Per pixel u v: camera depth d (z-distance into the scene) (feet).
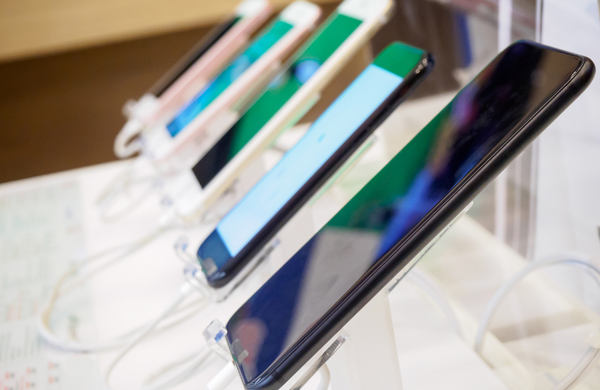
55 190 3.30
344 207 1.41
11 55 6.53
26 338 2.21
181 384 1.89
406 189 1.26
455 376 1.75
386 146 3.18
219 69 2.94
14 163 6.85
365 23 1.99
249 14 2.90
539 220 1.93
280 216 1.54
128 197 3.11
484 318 1.85
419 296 2.21
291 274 1.37
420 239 1.13
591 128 1.55
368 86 1.64
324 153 1.56
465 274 2.45
